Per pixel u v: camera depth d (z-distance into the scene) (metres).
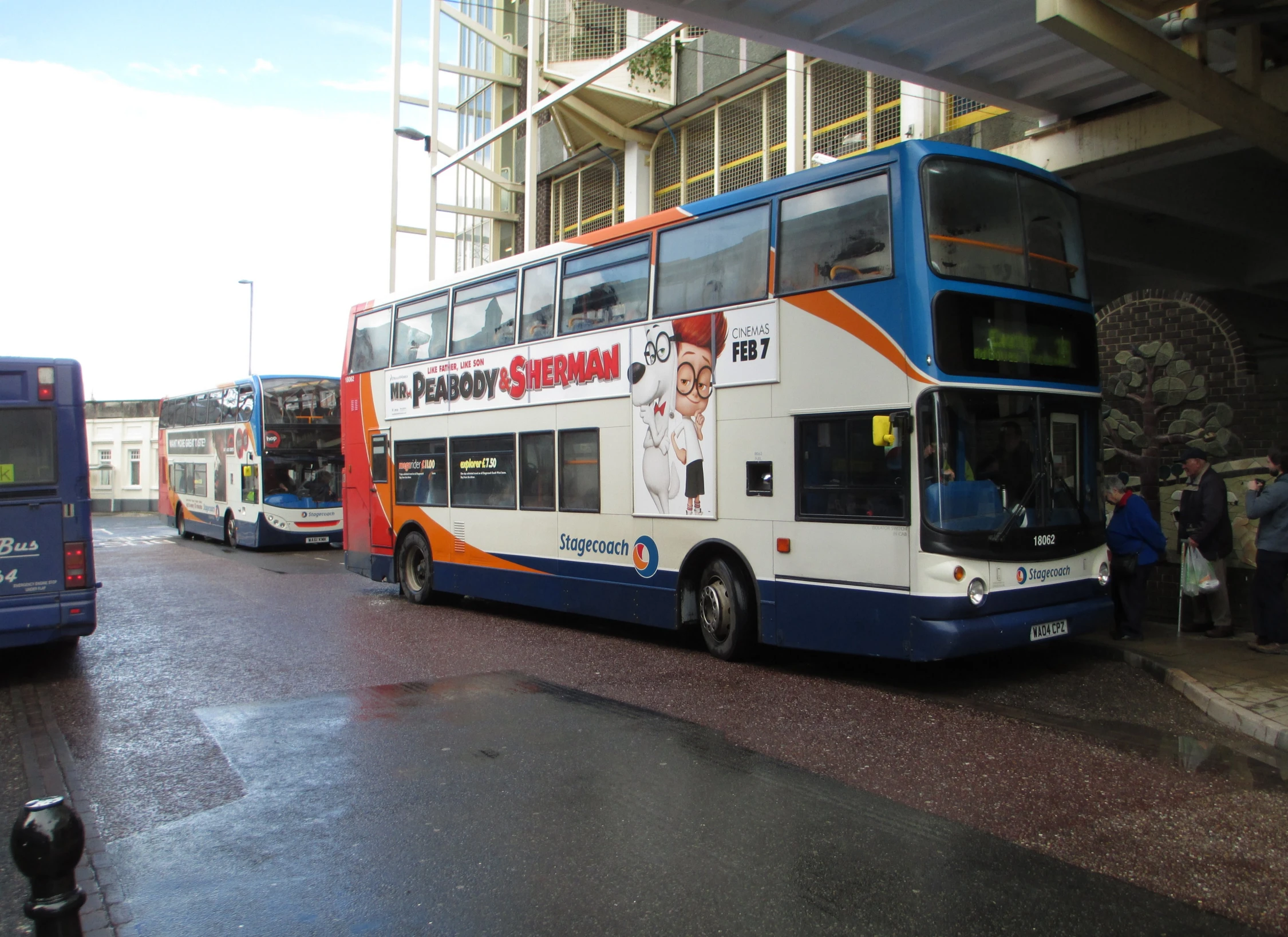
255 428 22.58
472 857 4.46
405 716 7.08
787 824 4.79
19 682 8.74
